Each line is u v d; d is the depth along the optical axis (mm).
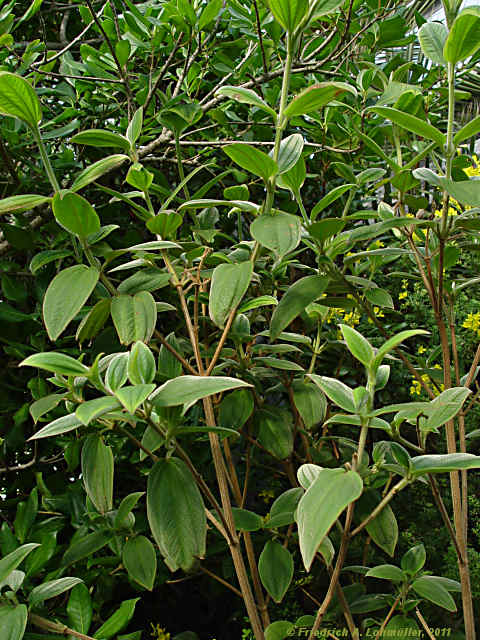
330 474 752
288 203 1980
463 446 1179
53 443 1776
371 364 826
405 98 1204
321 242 1106
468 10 851
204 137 2066
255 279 1476
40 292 1743
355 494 694
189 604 2238
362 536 1887
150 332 877
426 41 1026
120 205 2238
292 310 1022
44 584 921
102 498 950
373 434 2270
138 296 928
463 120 2645
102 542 1111
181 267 1222
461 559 1135
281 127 900
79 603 1115
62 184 1943
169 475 837
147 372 753
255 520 1204
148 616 2172
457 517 1148
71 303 826
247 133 2051
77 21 2635
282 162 945
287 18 850
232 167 2336
